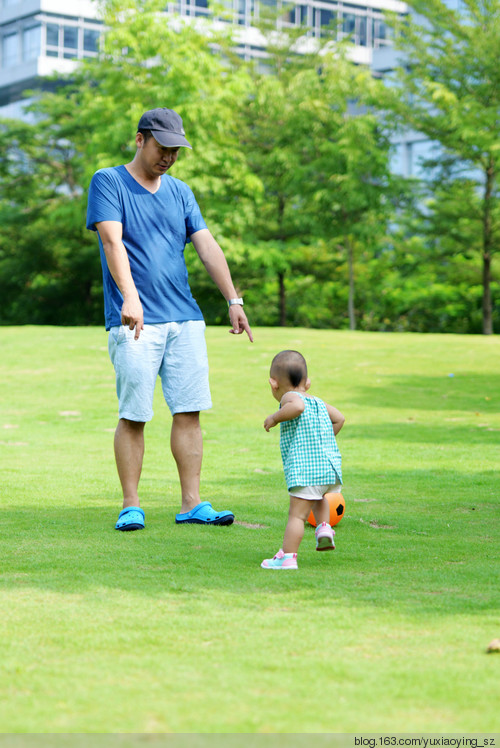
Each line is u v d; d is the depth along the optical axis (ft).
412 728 11.16
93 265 193.26
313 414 21.45
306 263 174.70
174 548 21.91
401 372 71.26
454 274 163.22
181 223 27.30
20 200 190.70
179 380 26.55
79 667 13.38
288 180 161.27
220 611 16.42
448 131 149.59
